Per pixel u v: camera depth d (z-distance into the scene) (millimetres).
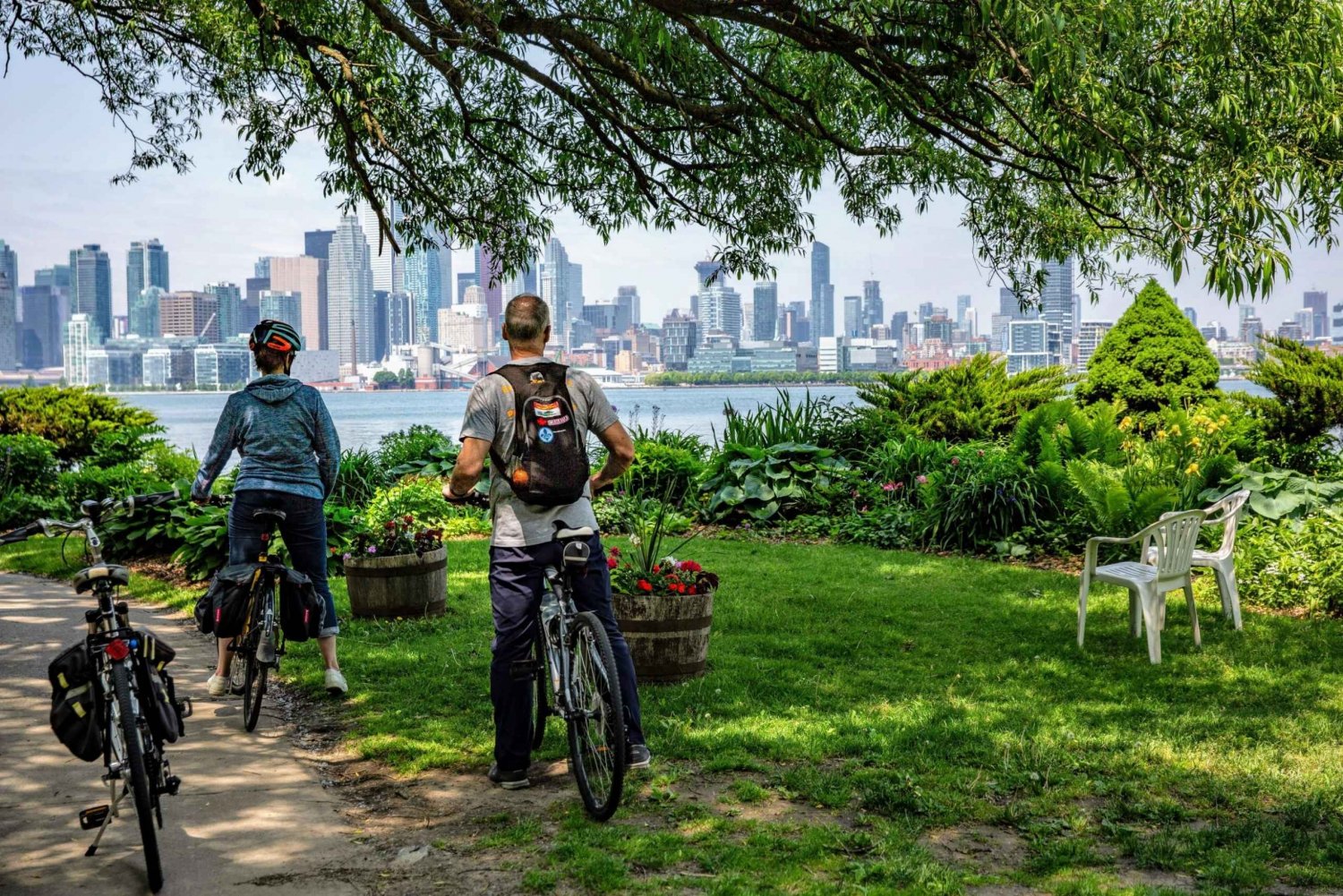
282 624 5461
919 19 6719
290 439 5695
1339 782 4555
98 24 11188
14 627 7750
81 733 3754
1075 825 4105
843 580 9531
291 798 4457
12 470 14477
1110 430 12852
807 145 9266
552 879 3598
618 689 4004
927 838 4027
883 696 5957
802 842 3896
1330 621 7766
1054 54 5812
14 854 3869
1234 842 3920
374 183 10359
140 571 10070
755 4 7289
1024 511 11047
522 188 10984
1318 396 12891
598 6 8961
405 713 5652
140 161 11883
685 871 3711
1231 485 10789
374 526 9984
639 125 9875
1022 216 9250
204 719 5629
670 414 44750
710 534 12672
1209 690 6055
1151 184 6352
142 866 3771
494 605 4512
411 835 4074
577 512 4480
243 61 10125
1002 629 7609
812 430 15211
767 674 6383
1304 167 6016
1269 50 5973
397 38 9633
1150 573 6922
